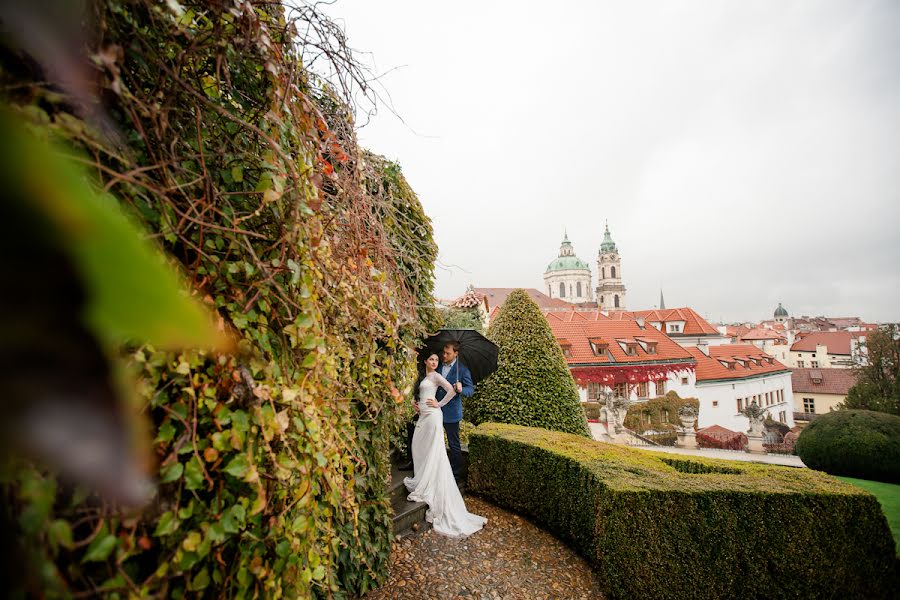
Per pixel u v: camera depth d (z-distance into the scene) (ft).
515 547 14.55
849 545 12.05
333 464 6.22
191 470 4.29
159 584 4.12
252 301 4.99
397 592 11.71
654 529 12.08
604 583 12.35
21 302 0.73
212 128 5.33
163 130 4.36
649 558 11.99
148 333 0.76
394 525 14.35
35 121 2.95
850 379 157.79
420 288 15.66
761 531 12.10
